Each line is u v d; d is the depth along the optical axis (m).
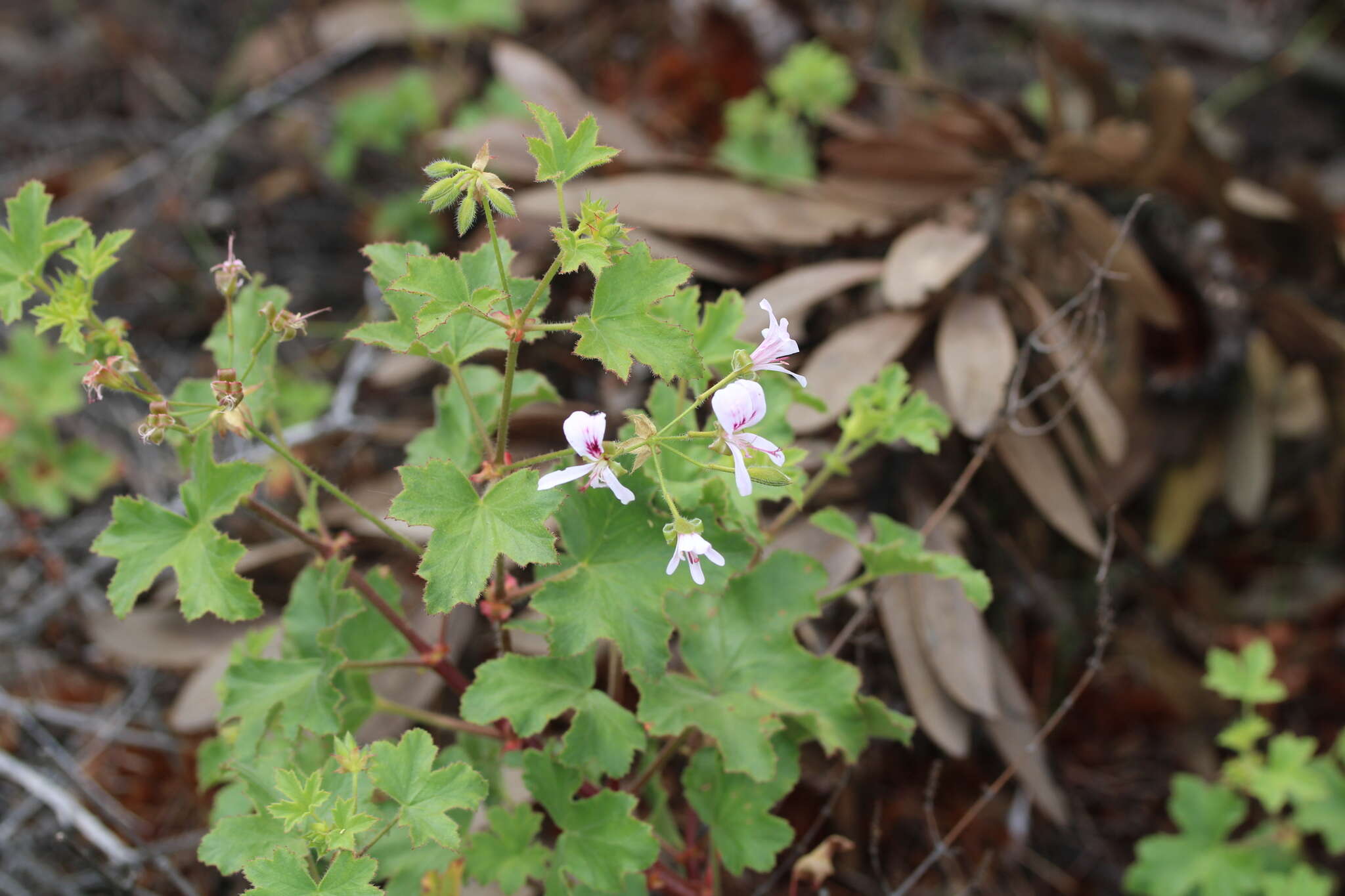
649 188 0.69
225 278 0.49
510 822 0.50
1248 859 0.62
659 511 0.48
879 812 0.60
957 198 0.72
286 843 0.47
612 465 0.44
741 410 0.44
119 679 0.68
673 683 0.50
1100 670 0.72
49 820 0.62
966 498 0.66
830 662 0.51
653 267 0.45
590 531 0.48
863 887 0.63
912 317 0.64
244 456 0.71
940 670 0.59
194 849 0.63
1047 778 0.63
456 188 0.44
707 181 0.71
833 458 0.53
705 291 0.69
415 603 0.61
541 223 0.69
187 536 0.48
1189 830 0.63
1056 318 0.57
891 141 0.70
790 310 0.63
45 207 0.49
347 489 0.68
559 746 0.51
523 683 0.49
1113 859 0.67
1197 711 0.71
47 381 0.71
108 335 0.49
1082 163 0.69
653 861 0.48
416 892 0.49
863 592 0.59
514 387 0.52
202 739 0.65
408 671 0.59
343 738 0.52
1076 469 0.71
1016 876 0.66
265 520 0.51
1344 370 0.72
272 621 0.63
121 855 0.59
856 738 0.51
